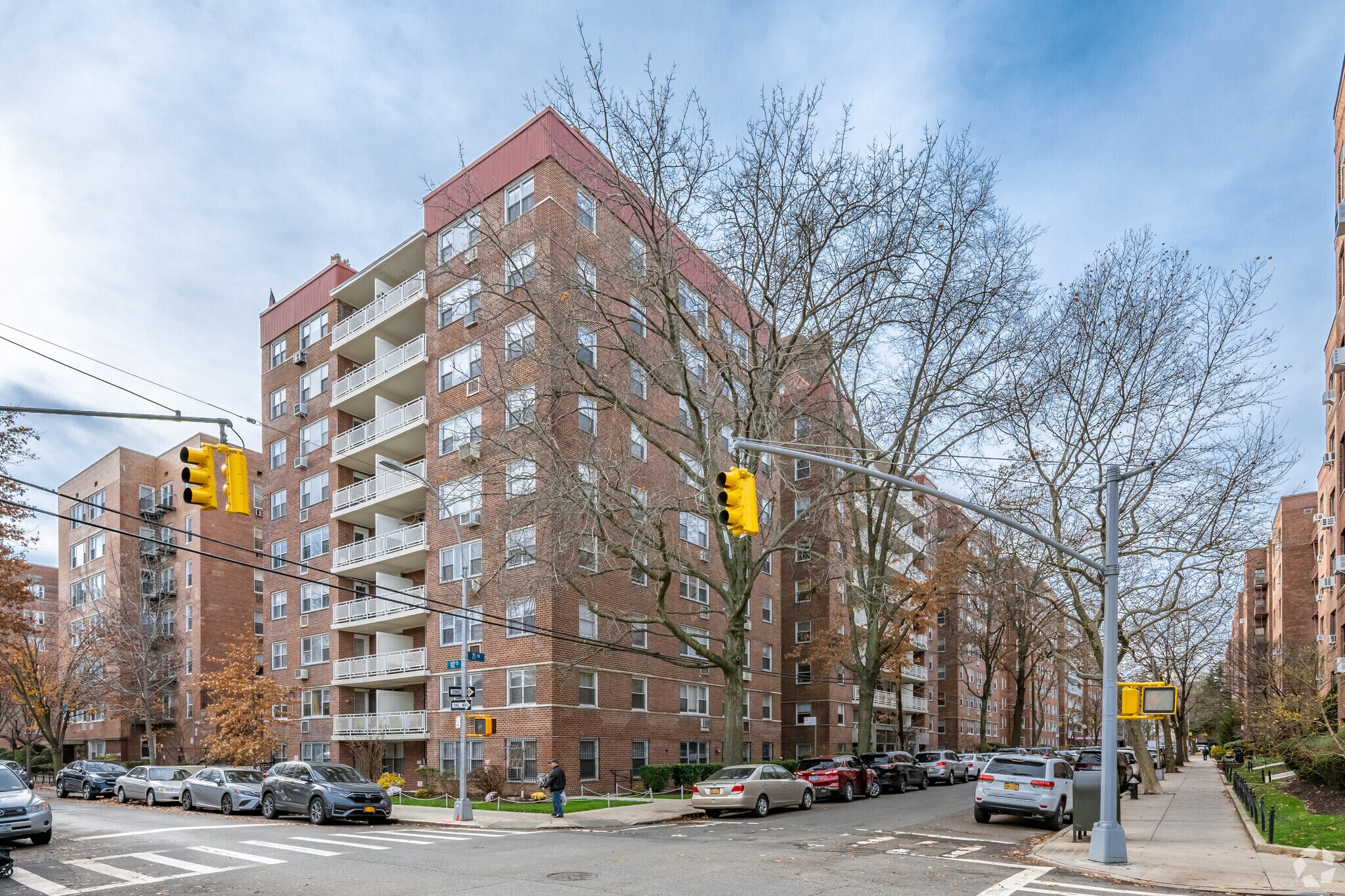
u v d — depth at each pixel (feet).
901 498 139.23
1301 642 171.53
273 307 155.02
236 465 43.37
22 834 54.75
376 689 130.52
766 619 147.13
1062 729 342.85
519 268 85.40
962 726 233.55
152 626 167.73
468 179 93.71
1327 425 132.57
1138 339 84.69
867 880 41.98
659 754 114.21
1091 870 46.37
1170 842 57.93
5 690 175.11
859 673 118.73
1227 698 203.92
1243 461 85.10
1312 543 186.19
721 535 87.45
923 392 97.40
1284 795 87.86
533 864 46.73
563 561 85.35
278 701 125.90
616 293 100.17
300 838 60.64
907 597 119.75
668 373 88.33
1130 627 120.47
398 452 129.80
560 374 82.23
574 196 107.14
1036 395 87.92
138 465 194.49
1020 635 184.44
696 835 61.93
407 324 130.31
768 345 88.38
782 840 58.29
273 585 145.69
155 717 176.24
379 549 123.65
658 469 116.47
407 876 43.19
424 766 104.47
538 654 99.45
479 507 105.60
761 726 141.38
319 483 138.62
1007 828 68.90
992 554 105.81
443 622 112.16
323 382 141.28
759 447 50.98
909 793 114.93
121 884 41.73
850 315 83.92
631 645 111.34
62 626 187.42
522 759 99.50
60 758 157.89
